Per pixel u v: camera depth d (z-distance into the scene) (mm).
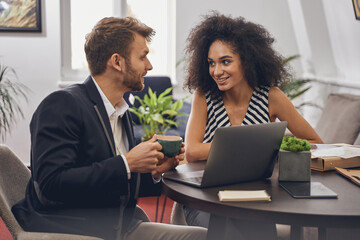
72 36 4770
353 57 3941
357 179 1492
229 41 1971
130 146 1646
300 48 4887
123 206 1575
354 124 3328
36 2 4410
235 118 2092
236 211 1241
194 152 1939
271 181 1512
